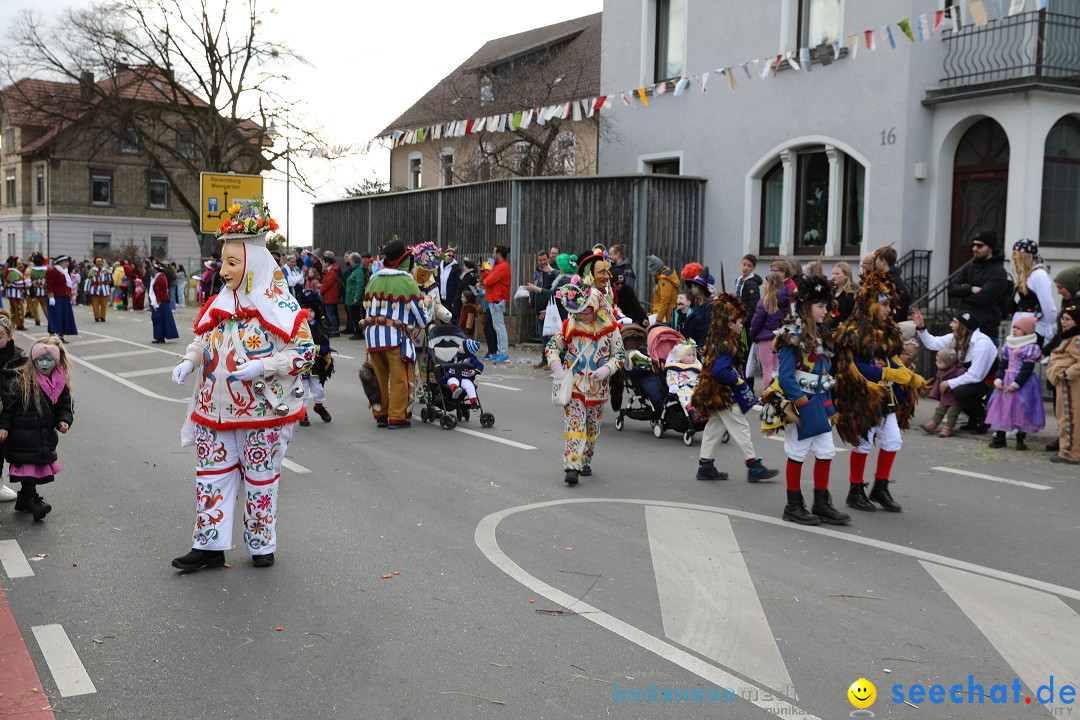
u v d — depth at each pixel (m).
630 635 4.82
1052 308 10.52
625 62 21.36
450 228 22.67
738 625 4.97
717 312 8.11
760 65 18.19
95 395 13.20
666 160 20.73
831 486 8.17
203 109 41.41
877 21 16.11
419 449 9.58
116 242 60.50
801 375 6.83
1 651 4.58
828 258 17.25
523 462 9.00
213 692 4.18
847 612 5.16
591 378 8.01
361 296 21.78
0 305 26.69
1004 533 6.74
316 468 8.65
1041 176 15.02
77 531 6.59
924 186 16.08
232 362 5.60
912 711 4.04
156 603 5.23
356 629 4.89
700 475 8.35
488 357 17.44
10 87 39.69
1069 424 9.13
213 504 5.73
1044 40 14.65
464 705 4.06
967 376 10.41
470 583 5.58
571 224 19.80
